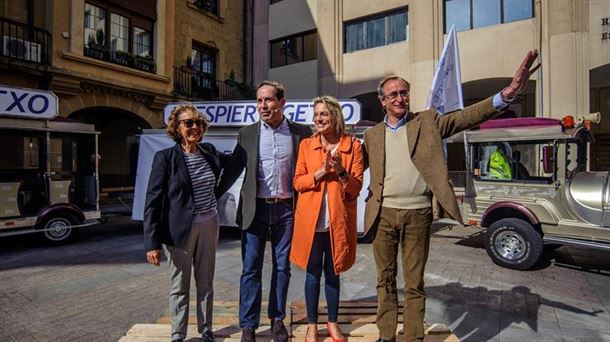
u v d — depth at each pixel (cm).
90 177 771
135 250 680
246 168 278
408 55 1349
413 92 1309
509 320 386
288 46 1702
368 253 656
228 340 291
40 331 357
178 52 1423
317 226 261
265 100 273
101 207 1177
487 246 586
